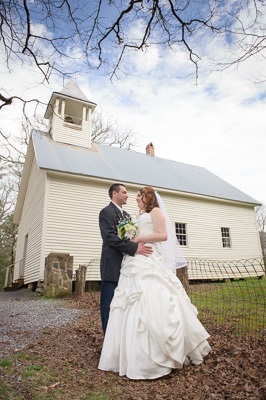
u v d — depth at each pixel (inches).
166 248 136.6
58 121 526.6
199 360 112.7
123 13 136.5
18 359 107.0
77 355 123.3
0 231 1066.1
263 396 82.3
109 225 127.4
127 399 85.0
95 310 225.3
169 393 88.8
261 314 194.9
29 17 128.2
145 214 128.0
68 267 319.0
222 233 580.4
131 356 100.5
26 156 566.6
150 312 103.8
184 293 120.8
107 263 125.0
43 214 391.9
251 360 109.2
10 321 177.2
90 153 530.3
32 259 445.1
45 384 88.3
